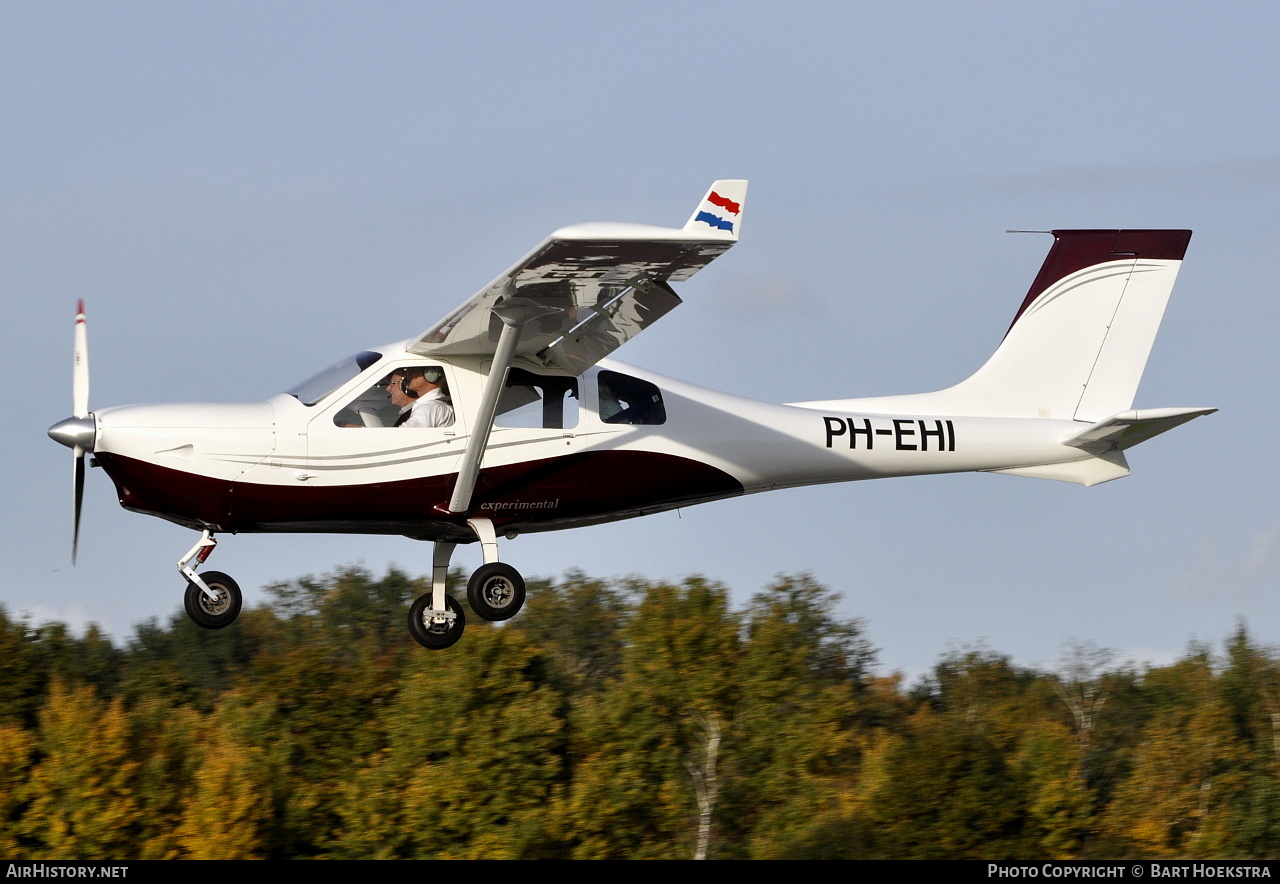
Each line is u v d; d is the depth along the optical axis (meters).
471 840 63.41
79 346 34.91
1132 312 42.19
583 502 35.31
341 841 64.12
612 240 26.48
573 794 64.75
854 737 74.94
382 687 74.88
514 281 28.98
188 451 32.41
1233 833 62.56
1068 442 40.81
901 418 39.75
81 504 34.56
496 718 68.06
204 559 33.69
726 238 26.80
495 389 32.28
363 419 33.41
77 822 59.12
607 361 36.31
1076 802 61.62
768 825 65.38
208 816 59.75
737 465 37.12
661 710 73.94
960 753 62.44
